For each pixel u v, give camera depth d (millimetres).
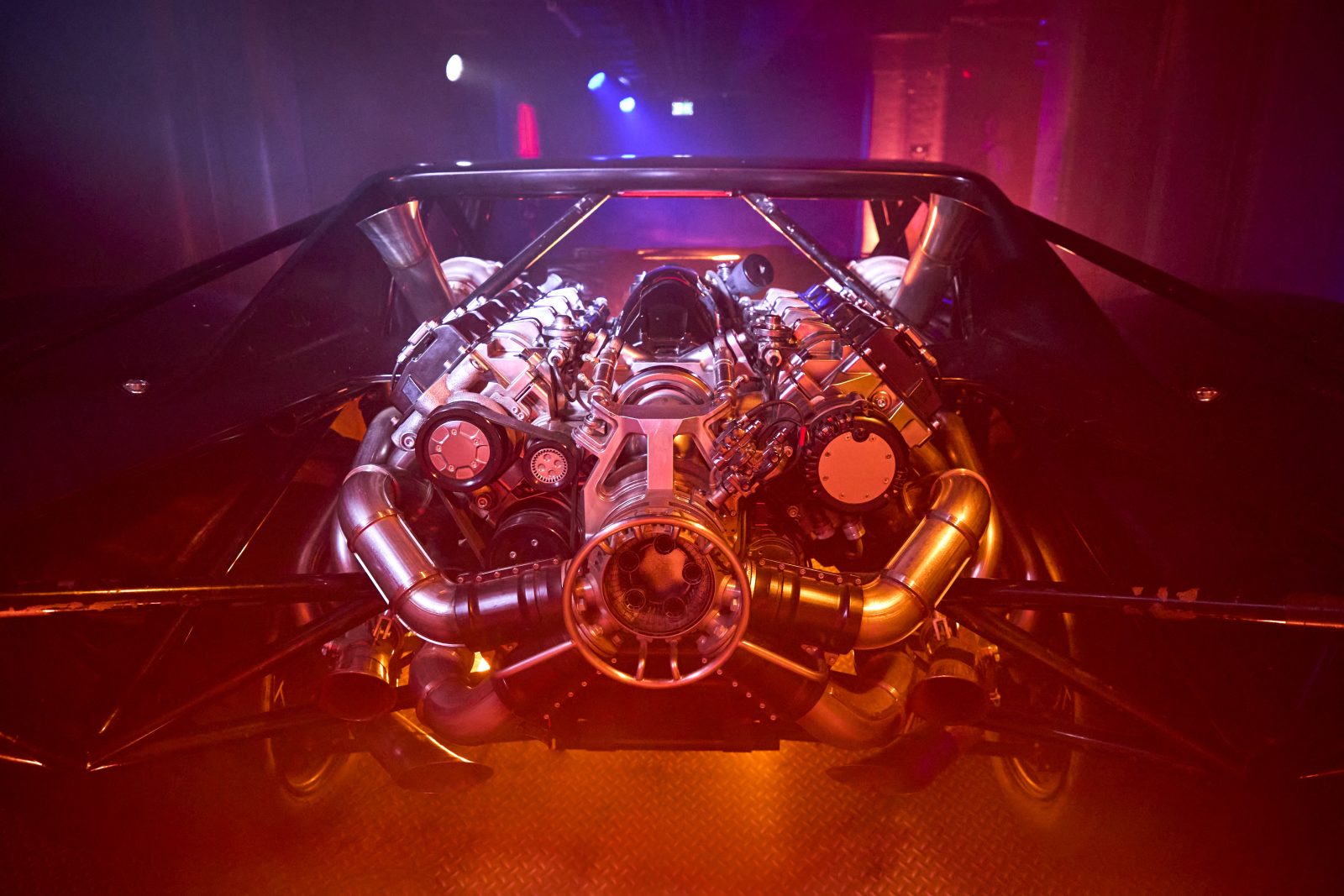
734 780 2762
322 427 2557
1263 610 1905
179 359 2566
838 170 2779
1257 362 2467
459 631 1795
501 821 2600
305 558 2465
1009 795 2643
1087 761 2312
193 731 2145
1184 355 2584
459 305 2541
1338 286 7531
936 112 14617
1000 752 2338
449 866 2445
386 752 2156
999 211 2723
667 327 2512
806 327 2129
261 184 7781
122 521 2188
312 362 2471
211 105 7426
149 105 6793
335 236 2689
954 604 2080
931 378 2066
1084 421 2236
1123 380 2367
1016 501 2570
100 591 1906
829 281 2600
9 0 6066
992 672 2188
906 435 2045
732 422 1802
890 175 2770
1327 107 7391
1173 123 7840
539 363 1980
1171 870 2389
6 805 2109
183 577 2088
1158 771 2209
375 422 2256
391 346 2557
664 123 17625
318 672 2576
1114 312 3066
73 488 1979
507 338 2018
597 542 1604
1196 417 2285
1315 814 2186
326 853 2486
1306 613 1864
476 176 2775
